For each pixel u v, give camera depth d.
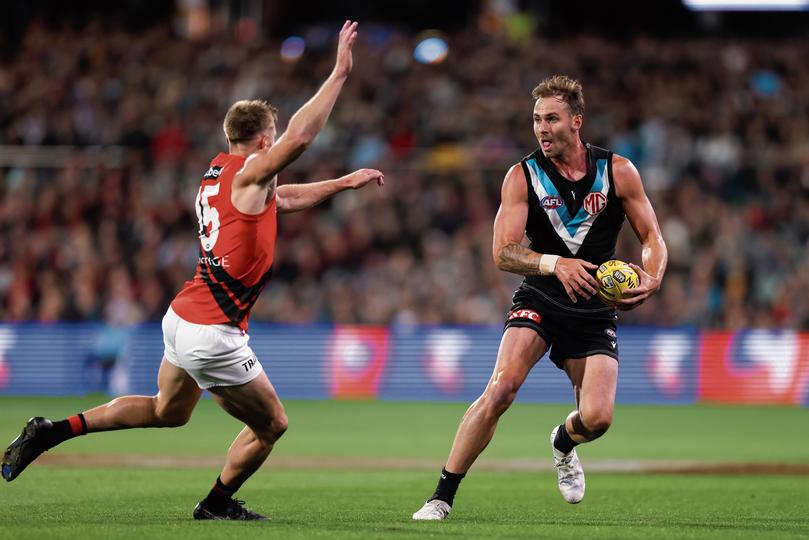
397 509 24.16
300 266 72.75
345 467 35.47
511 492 28.38
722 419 56.22
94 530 19.05
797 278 70.62
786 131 81.69
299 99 84.56
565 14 104.69
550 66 88.31
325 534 18.83
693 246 72.12
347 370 69.31
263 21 99.56
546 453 39.94
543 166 22.98
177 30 96.69
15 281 71.69
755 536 19.42
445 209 74.56
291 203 22.52
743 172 76.31
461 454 21.84
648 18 104.19
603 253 23.27
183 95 83.88
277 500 26.03
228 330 20.31
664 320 69.44
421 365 68.88
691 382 67.94
